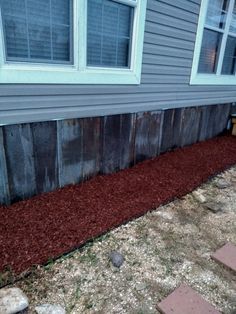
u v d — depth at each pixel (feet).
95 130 8.84
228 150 13.73
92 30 7.97
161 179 9.75
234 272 5.71
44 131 7.48
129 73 9.32
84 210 7.39
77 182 8.91
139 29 8.99
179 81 11.78
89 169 9.15
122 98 9.41
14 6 6.20
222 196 9.23
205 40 12.78
